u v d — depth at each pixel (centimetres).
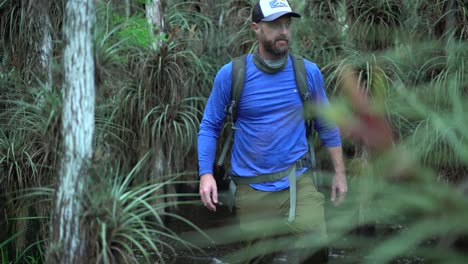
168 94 543
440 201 66
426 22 443
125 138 535
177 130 552
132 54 537
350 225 87
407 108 79
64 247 279
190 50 566
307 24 596
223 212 564
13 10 479
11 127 457
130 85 538
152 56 541
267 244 133
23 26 475
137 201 297
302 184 360
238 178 371
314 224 344
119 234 285
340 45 569
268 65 355
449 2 409
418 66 322
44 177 425
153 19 573
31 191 425
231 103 366
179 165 566
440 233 66
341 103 68
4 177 429
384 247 66
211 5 690
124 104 532
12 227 436
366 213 85
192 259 436
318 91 364
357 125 65
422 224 66
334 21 593
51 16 489
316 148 462
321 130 365
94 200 277
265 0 356
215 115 380
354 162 394
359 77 388
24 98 466
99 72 288
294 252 265
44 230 406
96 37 301
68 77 275
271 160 360
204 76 602
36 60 472
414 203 67
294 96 359
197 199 600
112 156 434
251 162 366
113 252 287
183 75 551
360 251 84
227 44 631
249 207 370
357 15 475
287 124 357
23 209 429
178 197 587
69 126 276
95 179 280
